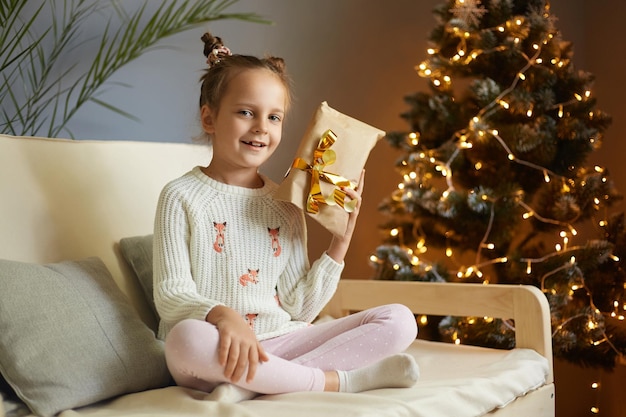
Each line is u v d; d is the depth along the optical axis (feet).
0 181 4.78
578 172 7.24
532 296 5.24
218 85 4.94
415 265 7.16
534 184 7.38
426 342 5.80
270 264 4.87
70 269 4.55
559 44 7.36
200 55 7.44
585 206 7.13
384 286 5.97
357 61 8.38
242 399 3.97
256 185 5.04
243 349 3.91
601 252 6.93
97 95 6.86
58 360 4.01
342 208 4.84
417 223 7.43
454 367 4.96
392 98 8.61
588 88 7.52
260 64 4.99
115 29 6.97
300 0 8.02
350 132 4.88
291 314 4.94
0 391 4.12
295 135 7.98
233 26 7.58
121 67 6.98
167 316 4.36
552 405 5.19
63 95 6.73
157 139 7.19
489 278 7.44
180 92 7.32
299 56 8.00
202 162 5.99
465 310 5.56
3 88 6.45
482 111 7.07
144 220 5.46
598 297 7.30
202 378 3.95
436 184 8.59
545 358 5.19
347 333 4.49
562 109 7.27
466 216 6.98
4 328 4.01
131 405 3.94
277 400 3.92
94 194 5.24
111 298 4.53
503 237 7.02
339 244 4.96
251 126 4.82
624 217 7.59
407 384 4.21
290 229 5.04
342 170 4.83
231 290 4.67
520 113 7.08
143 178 5.57
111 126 6.94
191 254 4.66
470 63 7.20
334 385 4.19
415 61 8.77
